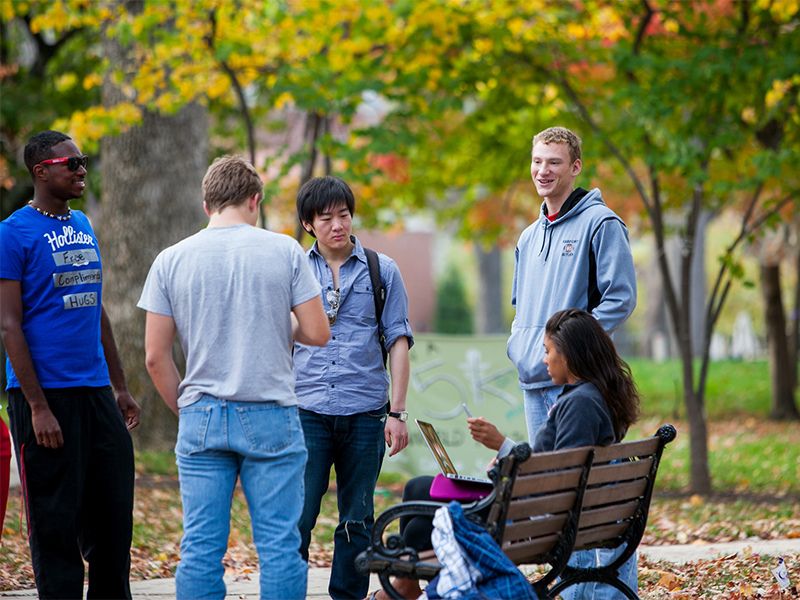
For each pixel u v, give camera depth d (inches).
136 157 1163.3
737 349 3024.1
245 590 603.8
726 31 999.6
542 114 1187.3
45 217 480.1
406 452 1061.8
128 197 1164.5
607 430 435.8
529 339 501.7
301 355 523.5
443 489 438.0
